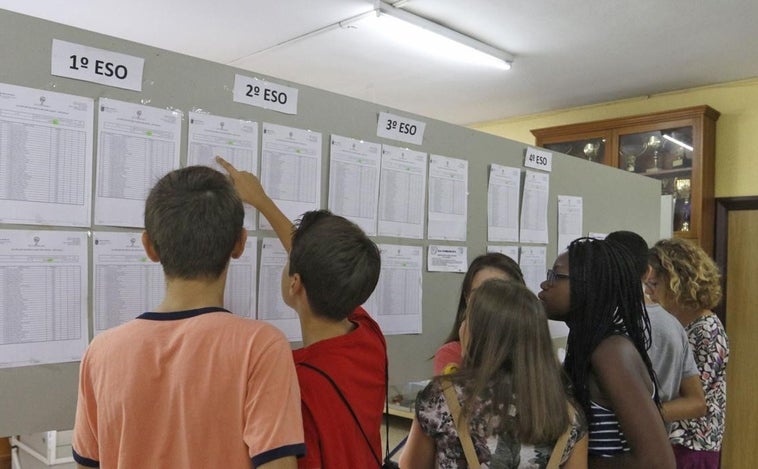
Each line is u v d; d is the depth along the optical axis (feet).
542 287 4.83
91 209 3.93
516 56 12.30
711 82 13.89
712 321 7.26
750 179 13.35
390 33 11.12
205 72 4.48
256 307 4.73
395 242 5.89
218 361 2.83
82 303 3.90
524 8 9.95
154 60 4.21
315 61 13.08
